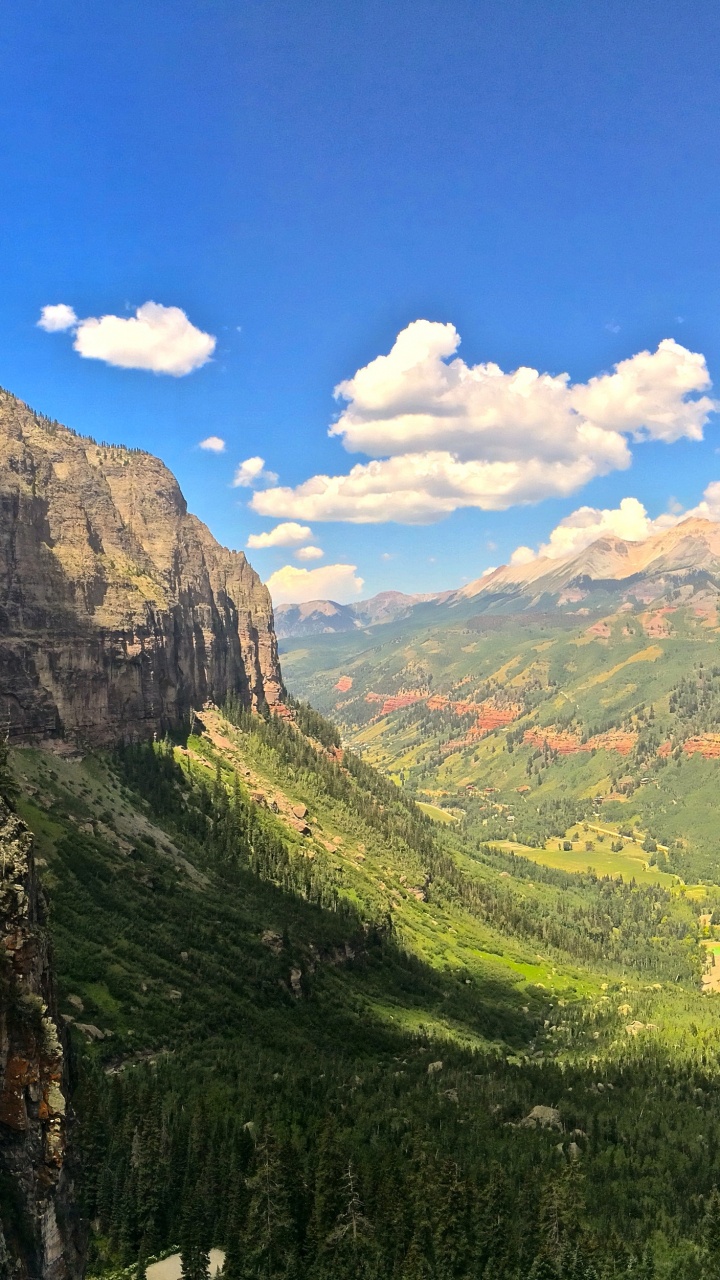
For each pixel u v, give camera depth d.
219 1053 150.88
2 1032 47.47
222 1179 107.88
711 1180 139.12
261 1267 100.50
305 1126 128.50
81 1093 108.44
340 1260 103.94
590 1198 129.62
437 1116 143.75
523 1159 133.62
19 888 50.78
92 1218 100.25
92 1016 147.50
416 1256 104.81
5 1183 46.09
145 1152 106.81
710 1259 115.88
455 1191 114.38
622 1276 112.31
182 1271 96.56
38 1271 46.28
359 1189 111.56
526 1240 114.50
